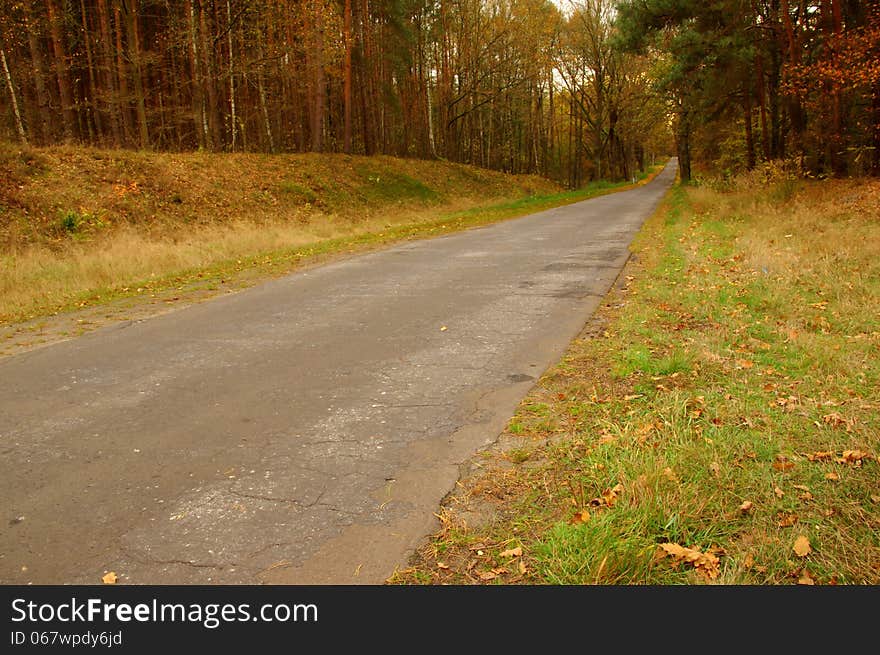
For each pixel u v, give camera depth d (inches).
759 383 184.2
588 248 506.9
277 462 148.8
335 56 1203.2
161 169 763.4
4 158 620.4
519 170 2417.6
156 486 138.8
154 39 1186.0
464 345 244.1
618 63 2030.0
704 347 216.7
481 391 192.2
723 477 128.3
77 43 1037.2
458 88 1812.3
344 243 605.6
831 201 584.7
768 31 933.8
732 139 1306.6
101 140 952.9
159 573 108.9
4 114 943.7
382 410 179.9
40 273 434.3
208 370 224.4
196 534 119.7
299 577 107.0
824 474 128.8
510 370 211.2
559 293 333.4
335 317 302.7
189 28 999.6
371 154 1406.3
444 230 725.3
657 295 307.4
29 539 119.5
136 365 234.1
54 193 608.7
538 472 138.5
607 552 105.0
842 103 746.2
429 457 149.1
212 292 380.8
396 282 391.5
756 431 149.3
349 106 1221.1
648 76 1812.3
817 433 147.6
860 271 328.5
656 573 104.5
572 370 206.8
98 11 1001.5
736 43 885.2
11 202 564.1
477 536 116.3
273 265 479.2
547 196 1475.1
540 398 183.8
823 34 721.0
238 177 856.3
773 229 497.7
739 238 477.4
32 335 288.5
